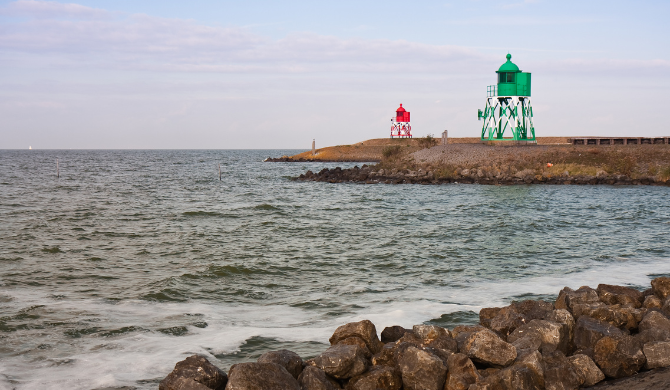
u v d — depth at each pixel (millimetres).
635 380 9891
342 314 15039
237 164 141000
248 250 24906
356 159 140250
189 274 19953
